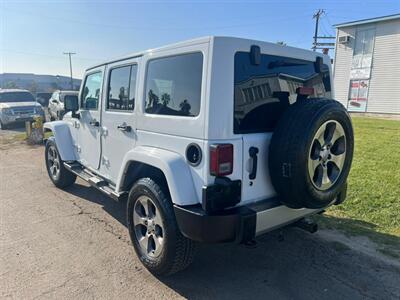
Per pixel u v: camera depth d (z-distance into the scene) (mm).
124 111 3451
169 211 2680
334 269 3031
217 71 2365
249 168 2545
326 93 3322
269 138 2646
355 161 6977
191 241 2723
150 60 3010
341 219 4070
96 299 2611
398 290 2711
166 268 2787
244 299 2621
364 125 14375
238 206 2533
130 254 3336
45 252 3369
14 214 4426
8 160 8086
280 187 2566
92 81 4230
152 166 2893
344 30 21953
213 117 2363
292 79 2918
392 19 19531
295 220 2891
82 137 4656
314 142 2520
